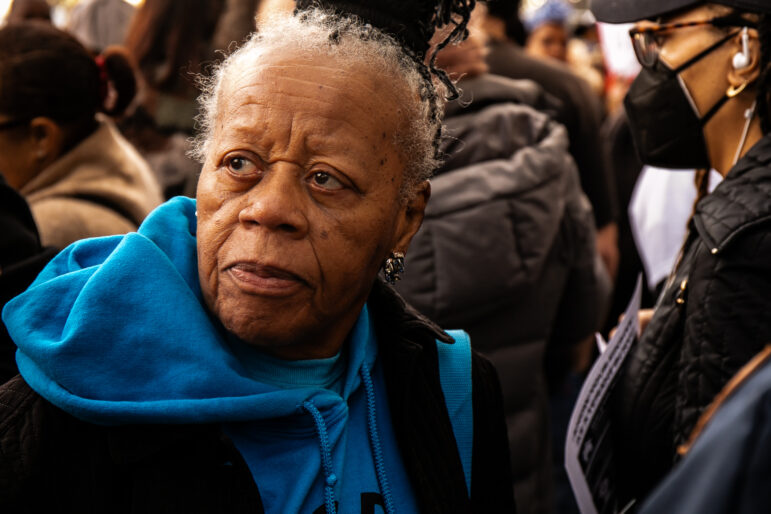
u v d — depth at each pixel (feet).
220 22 8.68
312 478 3.30
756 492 1.99
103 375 3.07
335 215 3.20
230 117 3.23
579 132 10.75
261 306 3.16
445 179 6.86
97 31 11.82
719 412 2.19
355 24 3.40
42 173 6.20
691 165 4.75
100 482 3.07
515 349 7.20
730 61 4.34
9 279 4.45
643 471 4.44
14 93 6.00
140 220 6.39
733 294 3.68
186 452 3.15
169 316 3.18
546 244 7.07
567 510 10.64
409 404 3.77
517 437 7.27
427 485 3.63
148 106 8.59
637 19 4.49
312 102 3.16
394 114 3.32
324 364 3.54
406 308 3.93
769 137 3.94
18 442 2.99
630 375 4.47
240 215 3.16
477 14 4.91
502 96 7.30
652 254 8.62
